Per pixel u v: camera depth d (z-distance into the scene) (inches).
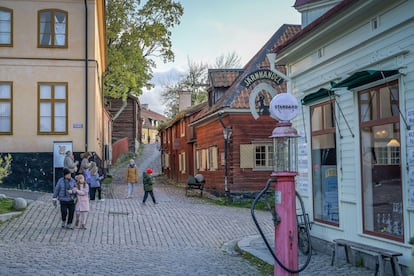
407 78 331.6
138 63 1689.2
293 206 287.6
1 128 935.0
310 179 487.5
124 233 605.0
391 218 353.1
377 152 370.9
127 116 2330.2
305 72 496.7
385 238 356.5
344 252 416.5
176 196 1114.7
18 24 946.7
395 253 324.2
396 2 340.5
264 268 410.6
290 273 282.5
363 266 383.9
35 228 599.5
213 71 1221.7
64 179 610.9
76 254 462.0
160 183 1638.8
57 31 956.6
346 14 382.0
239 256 477.4
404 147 334.0
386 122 358.0
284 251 284.5
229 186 1032.8
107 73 1635.1
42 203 765.9
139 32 1662.2
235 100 1032.8
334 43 435.8
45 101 946.1
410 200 326.6
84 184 619.8
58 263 413.7
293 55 508.7
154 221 705.0
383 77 344.8
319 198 472.1
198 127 1368.1
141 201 939.3
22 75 943.7
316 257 434.6
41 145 939.3
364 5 355.6
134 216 735.7
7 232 568.1
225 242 577.0
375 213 374.3
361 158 392.5
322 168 465.7
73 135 946.7
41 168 935.7
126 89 1654.8
